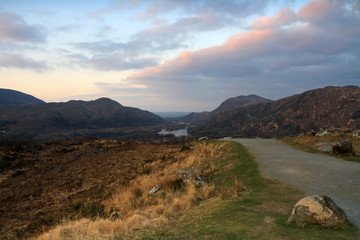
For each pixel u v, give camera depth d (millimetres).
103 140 55875
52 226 10086
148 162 27172
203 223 6039
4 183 27359
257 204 7344
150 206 9266
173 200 9234
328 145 18328
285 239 4684
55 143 49594
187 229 5668
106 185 21578
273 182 9805
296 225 5391
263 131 171250
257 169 12375
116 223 6328
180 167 18156
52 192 23188
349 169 11516
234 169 13836
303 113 178500
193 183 11688
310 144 21188
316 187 8750
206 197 9445
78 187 23969
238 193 8812
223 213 6730
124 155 37062
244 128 190250
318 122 156500
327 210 5320
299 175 10680
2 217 17594
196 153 21875
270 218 6047
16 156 37875
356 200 7207
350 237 4641
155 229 5891
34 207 19281
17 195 23078
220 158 17875
